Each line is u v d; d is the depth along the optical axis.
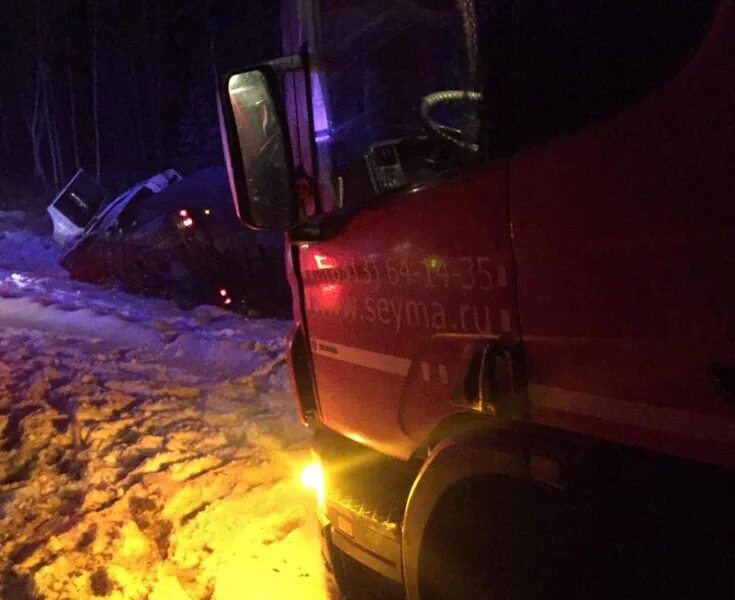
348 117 3.06
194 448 5.75
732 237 1.64
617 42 1.98
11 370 7.46
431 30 2.65
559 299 2.01
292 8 3.27
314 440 3.46
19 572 4.13
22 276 12.10
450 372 2.44
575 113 2.10
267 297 10.62
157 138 21.28
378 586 3.35
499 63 2.30
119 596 3.89
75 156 21.56
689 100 1.70
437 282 2.41
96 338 8.88
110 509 4.79
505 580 2.44
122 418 6.30
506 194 2.13
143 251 11.17
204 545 4.43
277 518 4.59
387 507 2.98
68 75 21.55
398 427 2.77
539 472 2.17
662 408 1.81
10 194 20.98
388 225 2.59
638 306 1.82
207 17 19.80
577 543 2.17
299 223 2.88
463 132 2.53
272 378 7.41
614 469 2.01
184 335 8.88
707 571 1.85
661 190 1.75
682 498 1.87
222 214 10.74
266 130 2.74
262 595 3.87
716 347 1.68
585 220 1.92
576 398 2.01
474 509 2.51
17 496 5.01
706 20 1.79
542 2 2.16
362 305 2.80
